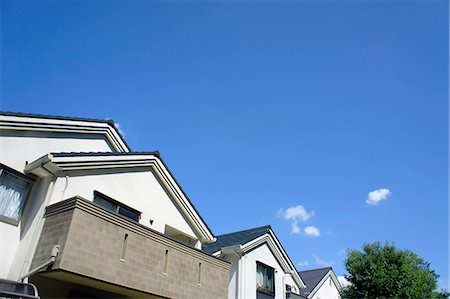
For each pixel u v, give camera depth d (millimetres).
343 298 17438
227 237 18125
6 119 8250
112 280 7602
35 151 8984
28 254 7438
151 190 11266
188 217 12422
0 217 7770
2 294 5434
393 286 16312
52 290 7656
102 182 9695
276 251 16938
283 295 16391
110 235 7918
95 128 11016
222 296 10742
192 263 10078
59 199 8438
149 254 8750
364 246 18469
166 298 8969
